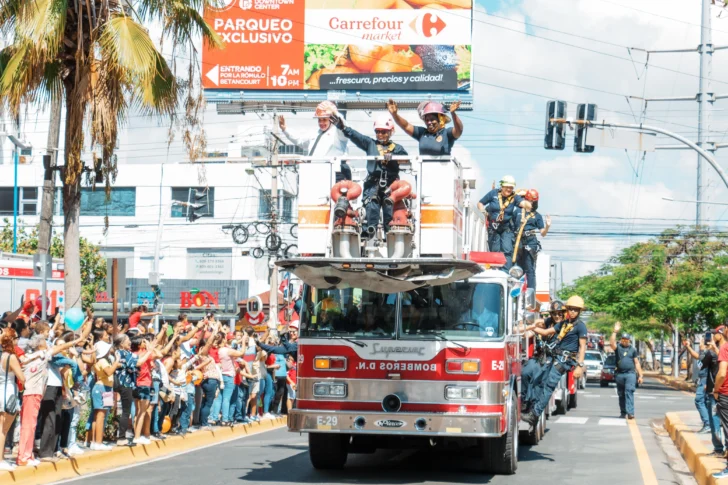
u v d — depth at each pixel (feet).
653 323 287.89
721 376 57.57
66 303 80.79
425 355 57.36
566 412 124.47
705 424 84.53
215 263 261.85
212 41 84.99
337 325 58.65
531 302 75.10
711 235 238.07
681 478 64.54
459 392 56.90
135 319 84.69
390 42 203.00
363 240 57.88
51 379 62.90
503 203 76.43
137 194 266.98
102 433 70.33
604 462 71.15
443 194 55.47
